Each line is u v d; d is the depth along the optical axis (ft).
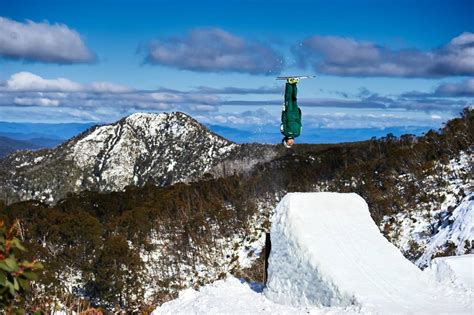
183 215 185.57
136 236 169.27
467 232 96.53
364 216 45.60
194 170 451.12
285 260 41.86
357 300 35.58
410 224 130.31
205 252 160.15
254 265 117.39
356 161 205.67
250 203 187.52
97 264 131.54
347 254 40.50
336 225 43.14
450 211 121.08
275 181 201.46
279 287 42.09
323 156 232.32
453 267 42.09
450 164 151.74
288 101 41.81
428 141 171.94
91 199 222.07
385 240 43.86
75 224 154.61
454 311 34.78
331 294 37.60
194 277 145.69
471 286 39.58
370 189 152.87
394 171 162.40
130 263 134.21
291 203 43.04
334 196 45.78
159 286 138.31
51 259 138.00
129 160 499.92
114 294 126.52
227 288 46.57
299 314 37.19
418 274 41.06
